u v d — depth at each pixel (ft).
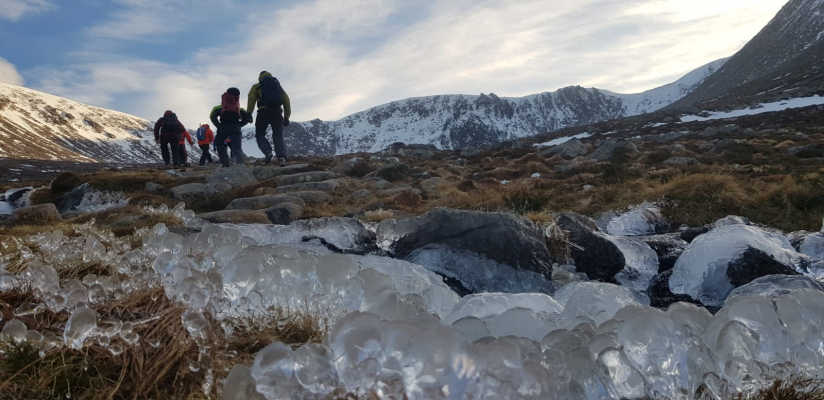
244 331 8.72
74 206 35.45
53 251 12.62
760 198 27.45
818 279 14.12
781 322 7.71
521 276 15.70
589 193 33.47
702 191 28.96
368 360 5.78
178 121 58.44
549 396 6.09
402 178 49.24
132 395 6.77
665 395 6.79
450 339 5.81
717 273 15.47
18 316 8.63
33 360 7.20
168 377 7.23
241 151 50.37
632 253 19.19
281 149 51.44
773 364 7.34
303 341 8.52
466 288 15.71
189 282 8.60
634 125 161.17
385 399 5.65
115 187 38.47
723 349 7.30
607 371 6.63
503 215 17.07
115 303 9.38
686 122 153.99
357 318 6.16
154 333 8.12
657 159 57.41
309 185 38.60
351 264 9.96
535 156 64.90
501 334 8.88
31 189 40.88
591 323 9.18
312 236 18.34
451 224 16.92
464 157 84.43
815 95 177.17
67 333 7.39
